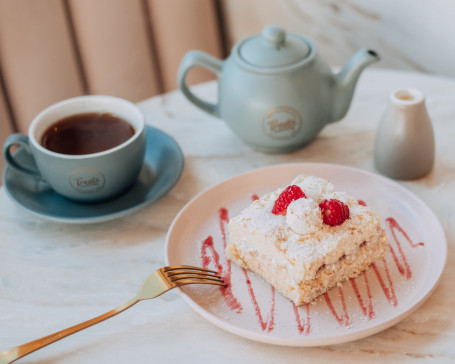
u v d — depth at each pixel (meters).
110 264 0.66
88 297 0.63
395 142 0.70
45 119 0.71
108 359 0.58
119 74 1.07
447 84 0.83
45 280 0.64
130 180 0.70
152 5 1.03
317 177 0.67
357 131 0.79
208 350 0.58
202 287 0.62
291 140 0.74
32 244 0.68
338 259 0.61
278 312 0.59
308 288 0.59
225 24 1.13
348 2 0.94
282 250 0.60
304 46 0.73
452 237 0.65
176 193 0.73
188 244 0.66
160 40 1.07
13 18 0.97
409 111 0.68
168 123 0.82
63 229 0.69
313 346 0.58
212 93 0.86
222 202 0.70
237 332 0.57
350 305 0.59
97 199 0.70
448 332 0.58
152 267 0.65
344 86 0.73
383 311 0.59
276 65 0.71
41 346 0.57
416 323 0.59
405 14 0.90
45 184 0.73
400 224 0.66
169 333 0.59
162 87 1.13
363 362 0.57
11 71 1.01
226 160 0.76
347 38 0.98
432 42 0.90
